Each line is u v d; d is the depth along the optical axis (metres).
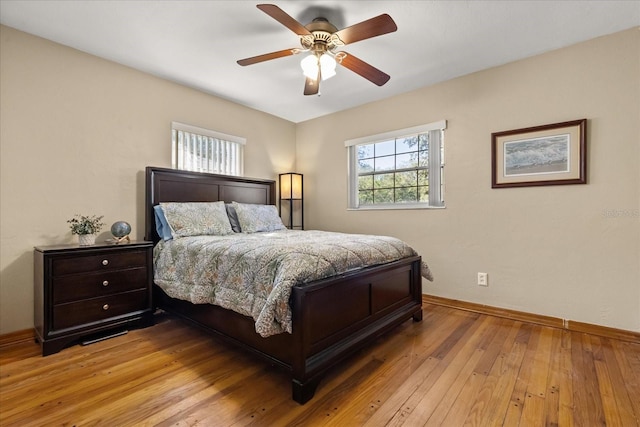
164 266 2.67
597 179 2.51
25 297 2.42
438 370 1.93
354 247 2.21
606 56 2.47
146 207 3.03
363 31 1.96
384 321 2.35
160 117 3.24
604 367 1.96
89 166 2.75
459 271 3.24
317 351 1.75
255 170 4.23
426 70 3.08
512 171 2.90
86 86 2.74
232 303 1.96
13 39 2.37
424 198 3.56
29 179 2.44
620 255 2.43
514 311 2.90
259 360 2.08
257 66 3.01
